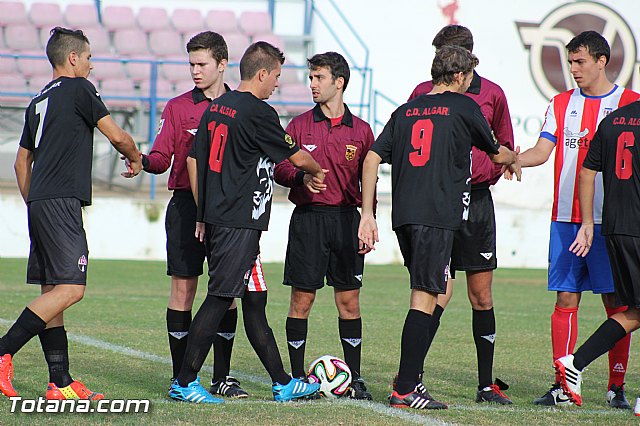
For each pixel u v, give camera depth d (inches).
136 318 1061.8
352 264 674.2
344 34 2519.7
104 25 2466.8
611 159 623.5
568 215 686.5
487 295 658.2
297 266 669.3
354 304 677.9
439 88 620.1
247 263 599.5
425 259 596.7
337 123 675.4
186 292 656.4
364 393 642.2
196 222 631.8
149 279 1557.6
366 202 617.9
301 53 2534.5
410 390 596.1
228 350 649.6
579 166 685.9
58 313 582.2
